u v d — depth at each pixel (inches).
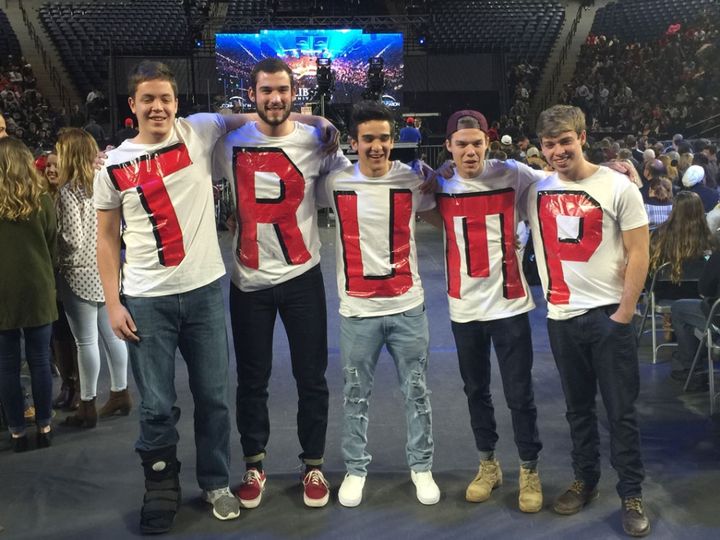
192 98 653.3
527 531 110.3
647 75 660.1
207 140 111.8
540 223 113.3
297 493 123.3
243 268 115.5
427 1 730.2
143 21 754.2
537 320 233.5
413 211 116.6
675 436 144.3
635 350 110.8
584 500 117.0
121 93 679.1
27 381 179.9
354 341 117.6
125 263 112.2
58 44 721.0
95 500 121.8
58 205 144.6
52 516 116.6
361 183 114.0
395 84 671.1
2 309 133.6
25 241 134.3
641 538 107.7
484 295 116.2
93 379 150.6
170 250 109.8
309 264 116.3
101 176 109.1
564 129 106.8
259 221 113.8
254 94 109.6
